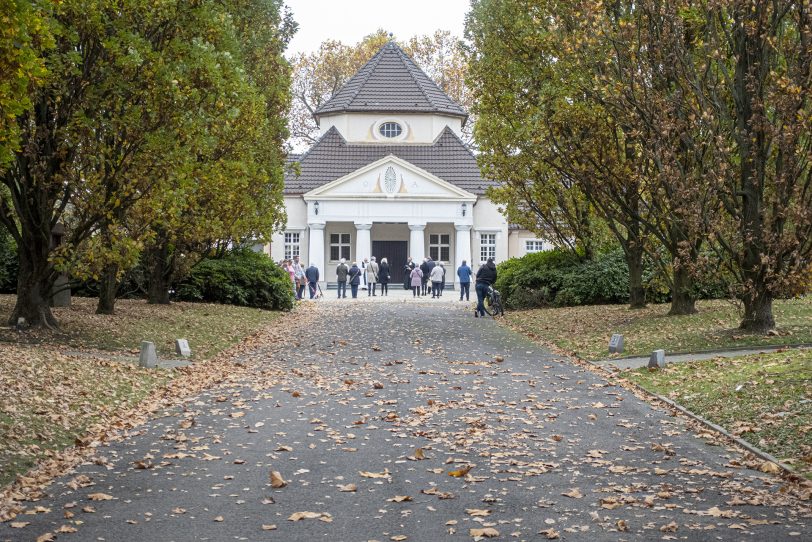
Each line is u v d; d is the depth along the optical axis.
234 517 7.80
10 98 10.84
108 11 18.52
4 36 10.48
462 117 63.00
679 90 19.41
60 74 17.47
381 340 23.12
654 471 9.36
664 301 31.00
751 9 18.41
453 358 19.16
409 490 8.66
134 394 13.88
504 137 28.78
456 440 10.84
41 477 9.02
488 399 13.85
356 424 11.88
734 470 9.41
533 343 22.30
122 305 27.05
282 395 14.34
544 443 10.76
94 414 12.09
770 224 18.28
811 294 29.45
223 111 19.91
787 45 18.16
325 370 17.36
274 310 33.34
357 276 46.50
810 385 12.65
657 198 21.28
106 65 18.14
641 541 7.04
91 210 18.67
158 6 18.55
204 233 25.02
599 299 31.78
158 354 18.89
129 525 7.57
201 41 18.86
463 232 58.56
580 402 13.62
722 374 14.66
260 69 30.95
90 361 16.00
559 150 23.95
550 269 33.41
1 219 19.52
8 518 7.66
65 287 20.67
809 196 18.00
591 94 21.02
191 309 28.19
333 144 61.19
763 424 11.11
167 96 18.50
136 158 18.62
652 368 16.19
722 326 21.23
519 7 26.06
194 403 13.58
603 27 20.09
